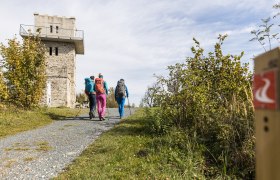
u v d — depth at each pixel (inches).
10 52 617.6
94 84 517.3
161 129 285.4
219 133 226.7
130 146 248.5
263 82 53.4
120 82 503.8
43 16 1402.6
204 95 256.1
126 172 188.7
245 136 208.1
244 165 197.0
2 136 346.0
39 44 671.8
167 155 213.0
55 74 1229.1
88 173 187.8
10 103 598.5
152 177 179.3
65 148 276.7
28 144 296.8
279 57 47.8
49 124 453.7
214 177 188.1
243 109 220.1
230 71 261.6
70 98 1362.0
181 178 176.7
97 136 332.8
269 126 51.0
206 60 280.7
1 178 194.1
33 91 622.2
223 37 275.3
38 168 215.0
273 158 49.6
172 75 296.4
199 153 211.2
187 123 275.7
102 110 487.5
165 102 293.4
